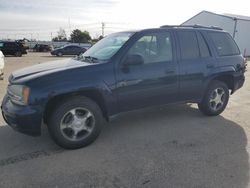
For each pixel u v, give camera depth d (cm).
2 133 488
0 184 334
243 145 449
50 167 374
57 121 410
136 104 479
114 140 465
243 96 828
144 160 394
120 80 449
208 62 554
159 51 498
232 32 3831
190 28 551
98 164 383
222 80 609
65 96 419
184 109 642
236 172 363
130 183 337
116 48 467
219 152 421
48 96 394
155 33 496
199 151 424
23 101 397
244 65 630
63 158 400
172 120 566
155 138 474
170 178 347
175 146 442
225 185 334
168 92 509
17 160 394
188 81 529
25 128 399
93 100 447
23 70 461
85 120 431
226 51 596
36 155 409
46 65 471
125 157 404
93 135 441
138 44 473
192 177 350
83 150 427
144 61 478
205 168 372
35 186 331
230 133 501
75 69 422
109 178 348
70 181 341
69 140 422
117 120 561
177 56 517
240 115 613
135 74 462
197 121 563
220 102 596
